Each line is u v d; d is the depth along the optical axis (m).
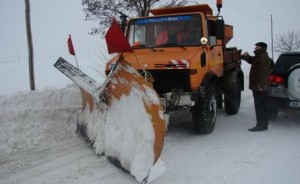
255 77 6.50
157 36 6.74
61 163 5.01
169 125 7.19
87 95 5.80
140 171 4.14
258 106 6.58
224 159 5.11
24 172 4.72
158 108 4.11
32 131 6.20
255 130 6.62
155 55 6.21
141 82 4.32
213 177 4.46
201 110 6.18
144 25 6.89
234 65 8.41
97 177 4.51
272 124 7.14
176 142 6.02
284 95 6.61
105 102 5.09
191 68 5.68
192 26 6.55
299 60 6.62
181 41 6.55
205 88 6.01
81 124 6.21
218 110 8.76
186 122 7.41
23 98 7.51
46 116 6.65
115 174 4.60
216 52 6.93
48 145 5.82
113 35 3.99
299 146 5.64
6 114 6.41
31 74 8.91
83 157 5.23
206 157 5.22
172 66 5.74
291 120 7.45
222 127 7.02
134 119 4.53
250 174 4.53
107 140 5.04
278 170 4.64
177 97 5.71
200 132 6.35
